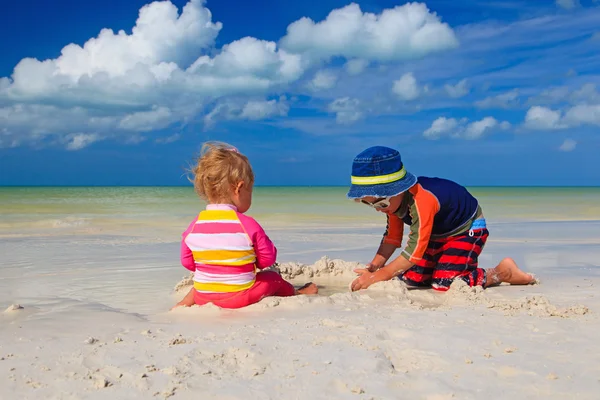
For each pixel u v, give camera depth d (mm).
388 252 4242
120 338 2439
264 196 27047
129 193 32094
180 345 2289
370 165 3656
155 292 3932
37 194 27391
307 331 2518
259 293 3281
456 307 3184
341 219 12070
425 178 4012
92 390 1812
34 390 1814
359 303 3309
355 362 2066
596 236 8273
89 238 7996
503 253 6145
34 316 3033
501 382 1874
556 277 4496
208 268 3266
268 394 1776
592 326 2623
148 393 1786
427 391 1803
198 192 3496
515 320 2754
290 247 6777
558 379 1894
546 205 18078
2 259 5734
